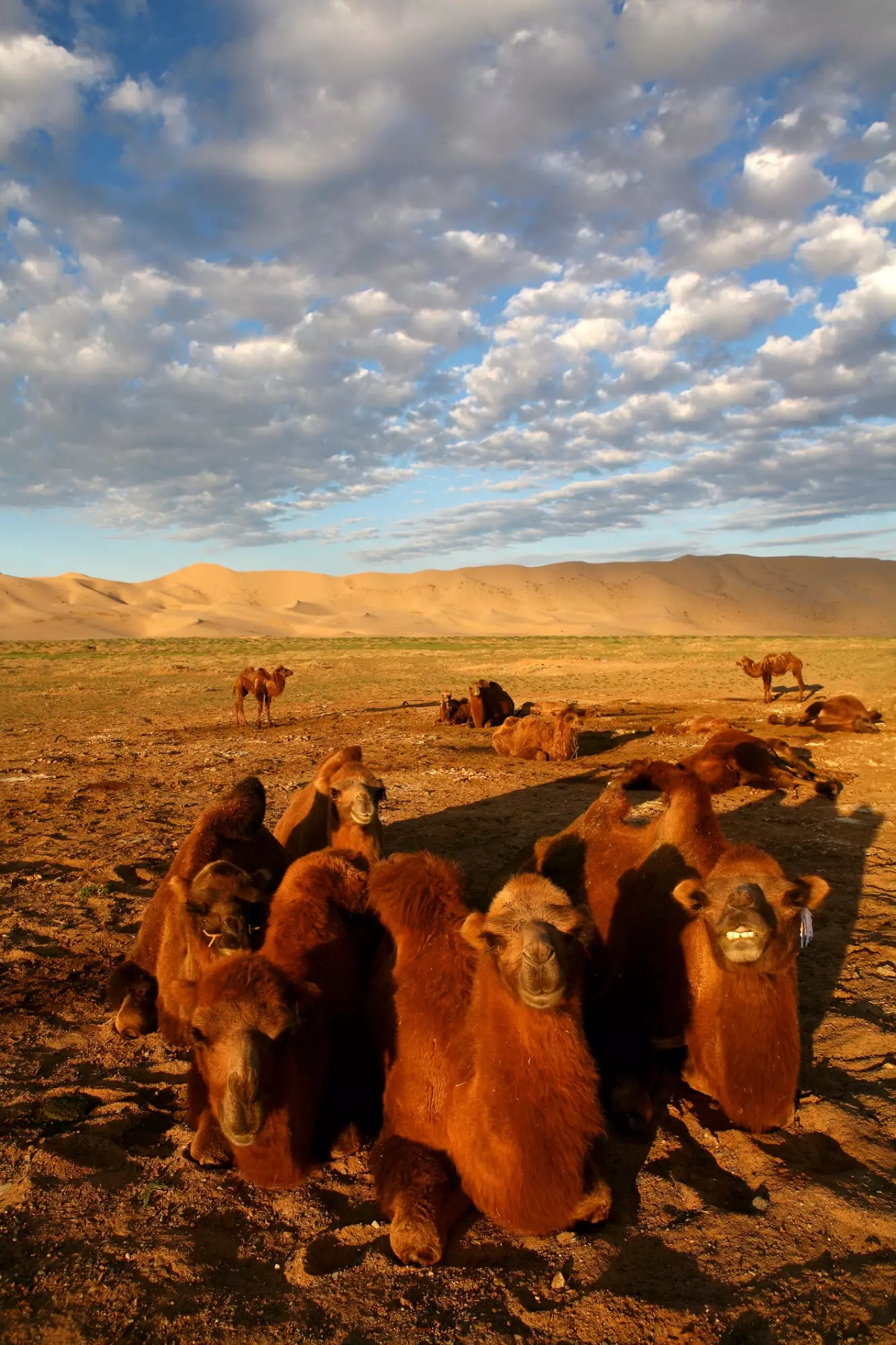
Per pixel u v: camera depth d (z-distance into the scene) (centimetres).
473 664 4453
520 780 1438
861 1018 578
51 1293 347
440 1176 391
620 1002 529
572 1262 362
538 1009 362
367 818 667
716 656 4756
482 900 786
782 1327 322
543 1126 365
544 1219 369
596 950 548
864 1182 409
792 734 1889
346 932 481
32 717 2575
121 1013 580
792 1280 347
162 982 565
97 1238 381
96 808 1269
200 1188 417
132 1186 420
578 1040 374
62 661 5028
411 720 2319
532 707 1895
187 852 591
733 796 1316
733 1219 386
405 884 464
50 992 648
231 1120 363
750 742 1367
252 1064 372
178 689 3406
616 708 2472
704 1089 489
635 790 642
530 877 403
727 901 425
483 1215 395
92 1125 470
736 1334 321
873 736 1839
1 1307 339
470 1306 339
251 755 1747
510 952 364
